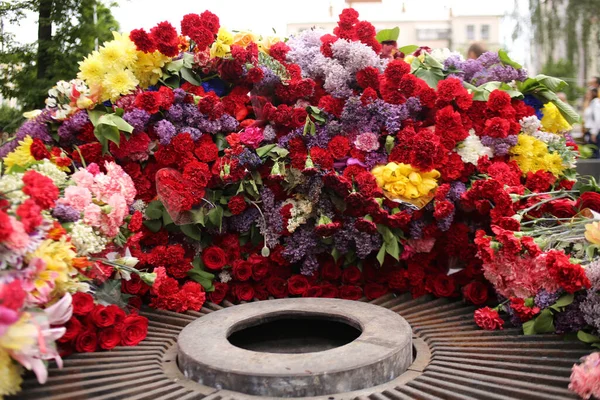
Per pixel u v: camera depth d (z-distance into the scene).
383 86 2.39
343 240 2.34
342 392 1.56
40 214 1.59
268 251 2.35
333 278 2.47
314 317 2.02
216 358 1.64
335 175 2.20
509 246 1.92
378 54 2.53
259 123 2.44
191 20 2.39
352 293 2.43
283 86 2.39
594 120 5.66
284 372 1.54
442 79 2.58
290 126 2.37
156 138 2.39
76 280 1.76
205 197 2.36
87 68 2.25
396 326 1.86
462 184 2.40
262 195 2.39
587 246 1.93
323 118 2.40
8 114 5.79
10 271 1.47
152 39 2.29
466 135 2.35
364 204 2.21
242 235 2.47
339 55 2.41
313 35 2.61
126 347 1.92
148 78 2.42
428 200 2.30
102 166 2.29
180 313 2.22
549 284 1.89
